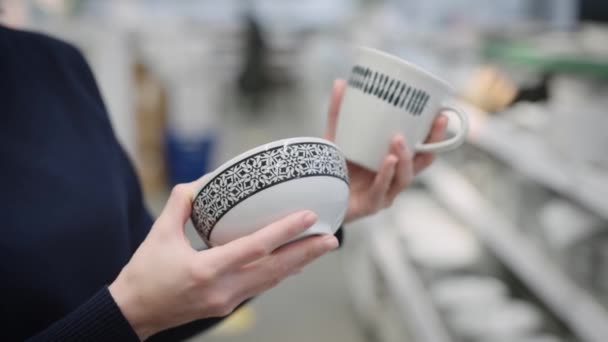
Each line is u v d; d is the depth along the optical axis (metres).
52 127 0.69
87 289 0.65
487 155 1.65
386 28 2.91
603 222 1.10
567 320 1.14
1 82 0.66
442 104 0.68
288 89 8.41
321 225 0.50
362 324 2.33
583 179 1.00
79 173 0.68
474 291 1.62
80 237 0.64
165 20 6.32
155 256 0.44
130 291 0.44
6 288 0.58
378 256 2.18
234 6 9.05
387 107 0.66
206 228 0.50
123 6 4.32
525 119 1.40
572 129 1.06
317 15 9.62
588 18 1.45
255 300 2.49
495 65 1.85
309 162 0.49
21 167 0.63
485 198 1.57
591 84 1.28
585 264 1.08
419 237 1.91
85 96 0.76
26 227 0.60
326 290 2.61
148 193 3.70
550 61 1.30
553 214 1.19
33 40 0.72
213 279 0.42
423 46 2.61
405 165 0.66
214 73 7.19
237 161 0.48
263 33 6.76
